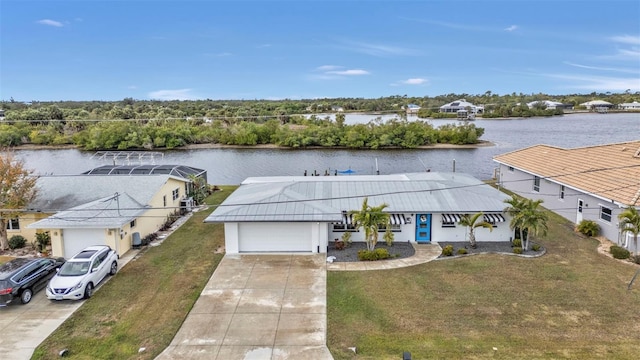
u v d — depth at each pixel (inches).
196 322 600.4
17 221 954.1
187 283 733.3
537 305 636.1
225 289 706.2
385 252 826.8
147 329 584.1
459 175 1171.9
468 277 738.2
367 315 612.1
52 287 661.3
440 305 638.5
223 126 3408.0
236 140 3203.7
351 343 541.6
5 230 922.7
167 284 731.4
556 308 626.5
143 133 3085.6
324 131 3171.8
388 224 856.3
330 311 625.9
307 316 612.4
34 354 529.3
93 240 862.5
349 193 992.2
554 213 1141.1
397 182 1045.2
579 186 1019.9
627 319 593.3
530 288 693.3
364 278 740.0
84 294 672.4
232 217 855.7
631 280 715.4
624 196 868.6
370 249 858.8
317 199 938.7
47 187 1056.2
